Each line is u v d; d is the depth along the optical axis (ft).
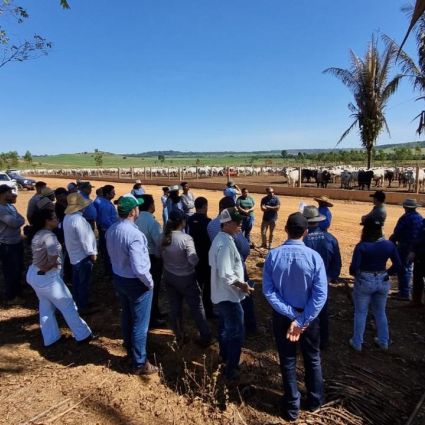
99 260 31.71
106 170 187.52
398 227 21.86
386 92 78.59
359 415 12.83
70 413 12.65
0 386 14.14
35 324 19.61
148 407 13.05
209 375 14.76
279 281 12.00
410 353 16.75
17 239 22.43
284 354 12.38
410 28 9.59
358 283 16.34
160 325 19.22
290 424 12.32
